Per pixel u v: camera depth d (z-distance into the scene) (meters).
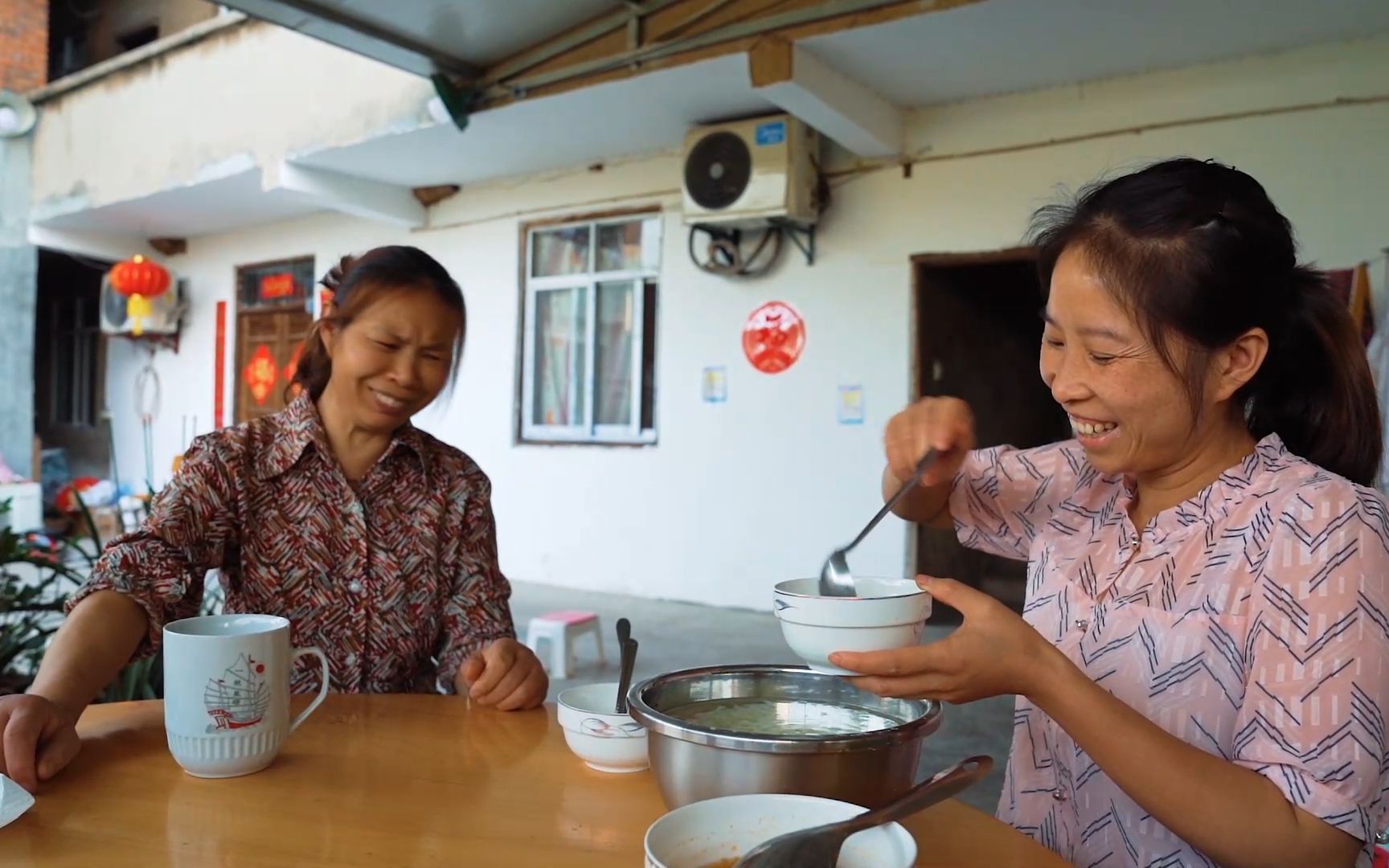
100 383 10.29
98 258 9.30
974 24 4.09
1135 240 0.92
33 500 8.32
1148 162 4.42
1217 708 0.98
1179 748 0.85
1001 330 6.52
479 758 1.22
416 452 1.61
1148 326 0.93
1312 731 0.85
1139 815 1.03
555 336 6.75
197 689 1.09
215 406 9.07
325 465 1.54
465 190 7.11
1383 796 0.90
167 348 9.50
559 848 0.95
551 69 5.12
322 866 0.89
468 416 7.11
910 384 5.28
